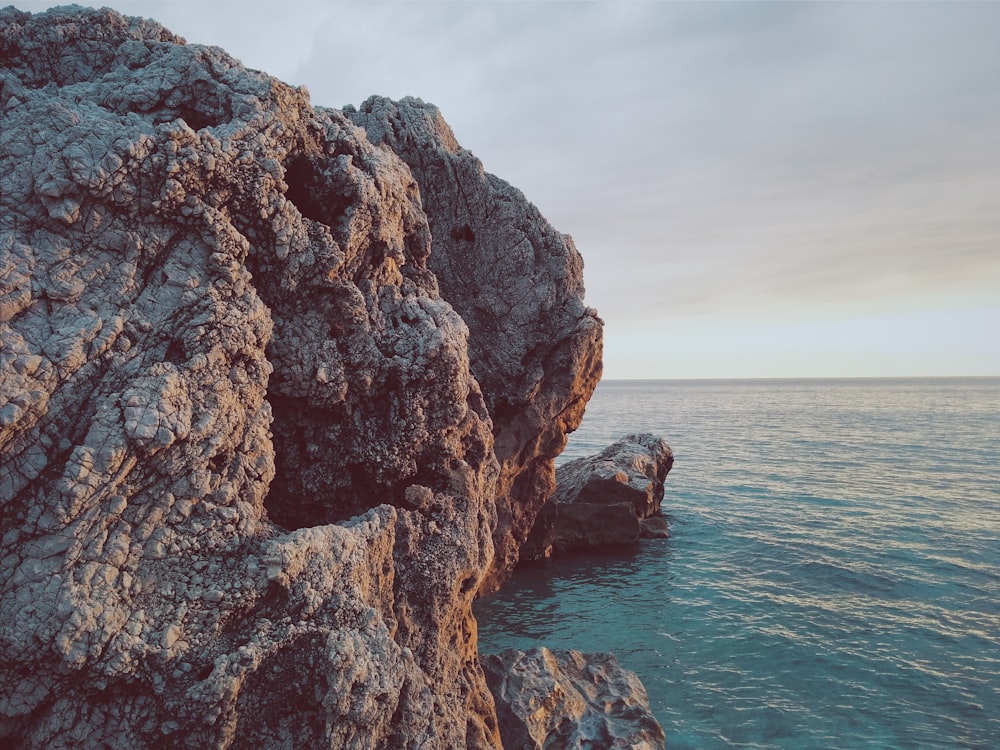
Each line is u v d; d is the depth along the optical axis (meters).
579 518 34.66
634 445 43.72
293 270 9.52
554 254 23.56
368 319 10.71
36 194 7.53
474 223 22.17
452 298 22.27
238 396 8.48
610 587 28.61
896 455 71.50
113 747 7.24
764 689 19.38
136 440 7.20
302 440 10.58
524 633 23.53
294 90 10.07
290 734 8.05
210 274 8.47
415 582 10.95
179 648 7.49
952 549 33.56
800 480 55.66
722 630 23.70
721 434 101.75
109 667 7.05
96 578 7.10
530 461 27.80
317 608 8.41
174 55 9.51
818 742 16.72
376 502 11.12
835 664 20.94
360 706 8.11
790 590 28.05
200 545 7.88
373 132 20.28
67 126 7.87
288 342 9.80
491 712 12.84
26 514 7.00
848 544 34.78
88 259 7.79
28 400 6.91
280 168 9.20
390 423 10.76
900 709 18.27
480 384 23.16
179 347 8.09
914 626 23.97
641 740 14.48
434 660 11.00
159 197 8.04
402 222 12.52
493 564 27.12
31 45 9.57
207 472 7.94
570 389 24.75
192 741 7.43
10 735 7.13
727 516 42.25
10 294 7.14
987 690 19.28
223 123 9.13
